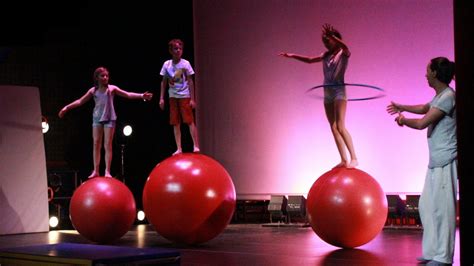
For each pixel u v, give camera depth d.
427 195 5.36
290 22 10.75
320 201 6.71
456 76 3.24
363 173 6.86
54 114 11.67
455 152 5.10
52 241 8.43
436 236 5.16
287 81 10.79
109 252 4.48
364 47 10.22
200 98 11.36
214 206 7.17
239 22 11.08
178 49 8.12
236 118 11.14
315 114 10.62
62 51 11.70
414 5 9.95
